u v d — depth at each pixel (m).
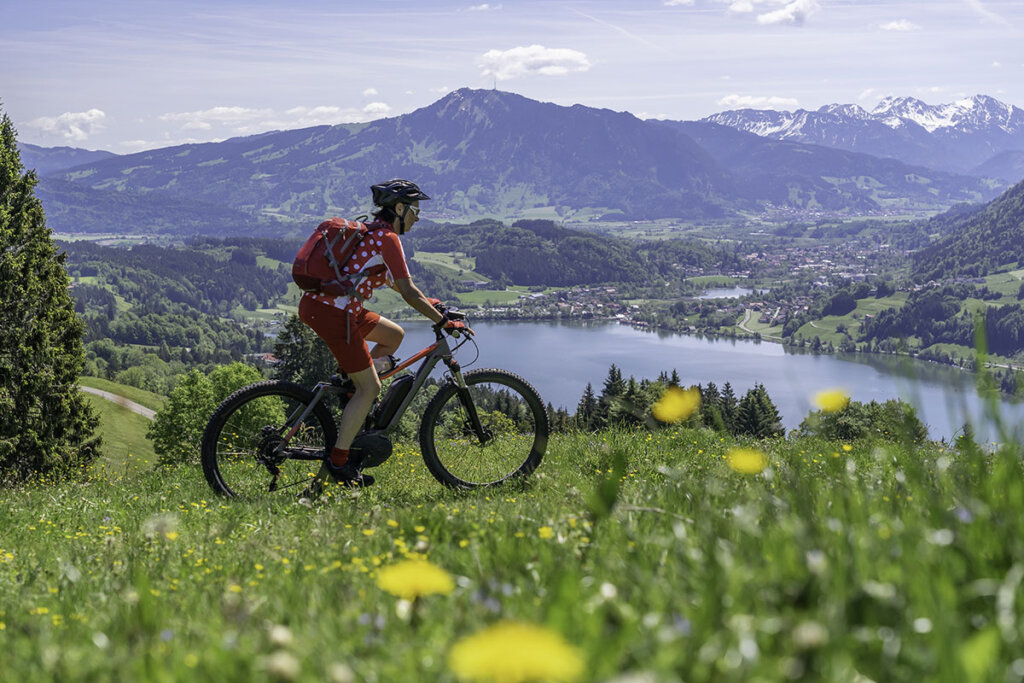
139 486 8.55
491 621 2.06
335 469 6.28
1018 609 1.79
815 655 1.42
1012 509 2.25
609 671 1.48
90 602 3.09
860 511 2.64
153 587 3.18
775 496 3.38
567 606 1.83
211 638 2.09
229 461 6.42
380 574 2.75
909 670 1.54
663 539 2.64
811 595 1.74
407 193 6.21
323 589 2.68
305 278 6.04
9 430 27.17
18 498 8.29
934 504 2.46
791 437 8.44
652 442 8.29
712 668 1.48
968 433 2.56
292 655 1.80
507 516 4.04
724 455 7.12
